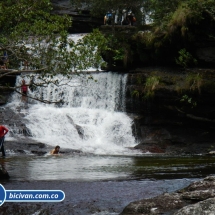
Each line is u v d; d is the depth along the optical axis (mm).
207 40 37469
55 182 17062
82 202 14008
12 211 13445
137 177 18672
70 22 22516
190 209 11773
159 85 36969
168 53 39688
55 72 21469
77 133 36750
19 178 18375
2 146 27734
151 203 13133
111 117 38562
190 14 37469
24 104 41344
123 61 41438
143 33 41094
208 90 34969
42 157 27906
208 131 36375
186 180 17656
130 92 39125
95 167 22516
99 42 21656
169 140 35938
